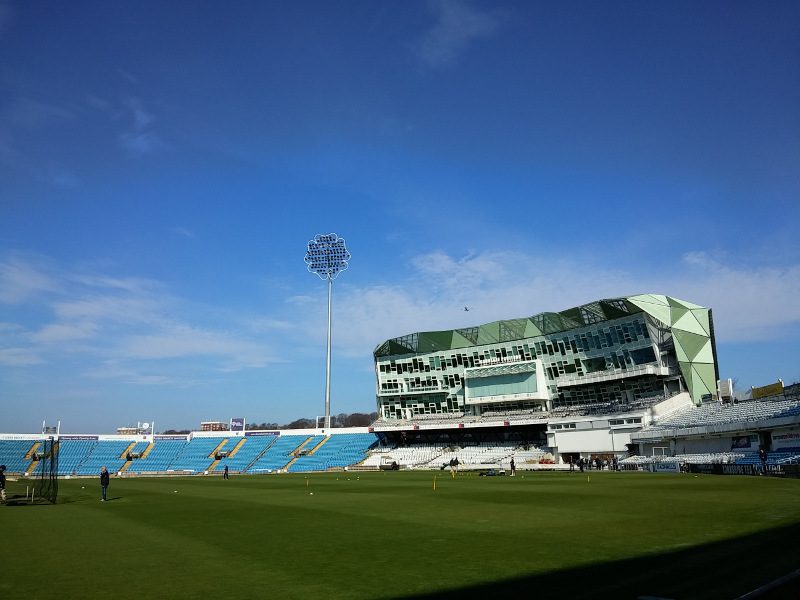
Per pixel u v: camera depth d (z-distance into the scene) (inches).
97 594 559.2
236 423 6363.2
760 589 269.0
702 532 851.4
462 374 5300.2
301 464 5103.3
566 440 4224.9
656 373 4077.3
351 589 561.3
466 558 701.9
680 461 3176.7
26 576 642.8
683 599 485.4
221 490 2316.7
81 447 5344.5
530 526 981.8
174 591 566.6
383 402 5689.0
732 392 4126.5
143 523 1151.0
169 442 5620.1
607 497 1518.2
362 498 1720.0
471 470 4079.7
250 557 743.7
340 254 5492.1
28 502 1726.1
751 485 1831.9
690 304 4375.0
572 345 4714.6
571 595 513.3
